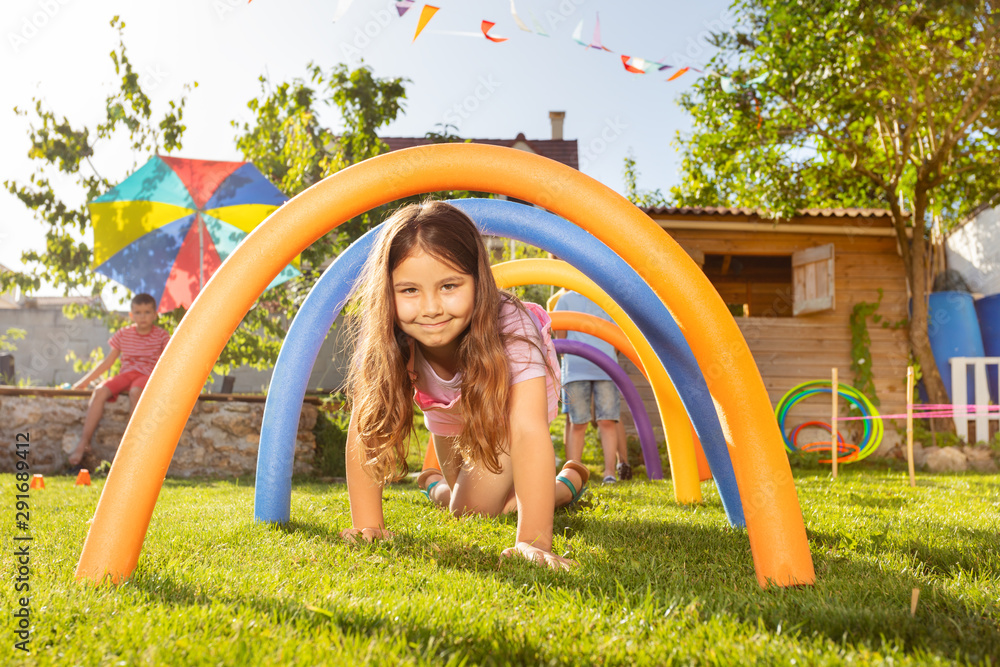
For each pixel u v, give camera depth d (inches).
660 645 43.0
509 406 72.2
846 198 450.6
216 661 39.3
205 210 281.3
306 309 96.0
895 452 355.3
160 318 322.7
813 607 50.4
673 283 64.9
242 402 233.3
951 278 401.4
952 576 63.3
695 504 126.0
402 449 79.6
